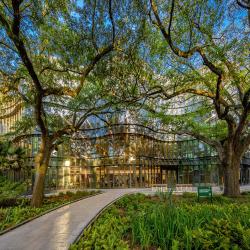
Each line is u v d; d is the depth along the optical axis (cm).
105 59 1328
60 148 3612
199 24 1206
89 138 3725
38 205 1611
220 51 1240
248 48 1312
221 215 859
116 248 626
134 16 1134
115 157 3681
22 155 1725
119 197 1950
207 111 2033
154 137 3962
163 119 2080
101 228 829
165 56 1501
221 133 2242
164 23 1299
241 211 927
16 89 1611
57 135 1766
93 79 1507
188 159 4141
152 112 2042
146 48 1377
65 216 1153
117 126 3719
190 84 1655
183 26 1277
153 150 3953
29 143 3425
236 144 1839
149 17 1187
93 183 3638
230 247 598
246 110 1603
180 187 3147
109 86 1475
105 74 1379
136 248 661
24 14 1109
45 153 1703
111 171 3678
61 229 898
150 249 640
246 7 1173
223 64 1480
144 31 1214
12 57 1445
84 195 2286
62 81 1741
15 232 870
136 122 3762
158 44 1379
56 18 1188
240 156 1856
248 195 1878
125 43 1222
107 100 1923
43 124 1645
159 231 666
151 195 2117
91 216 1135
